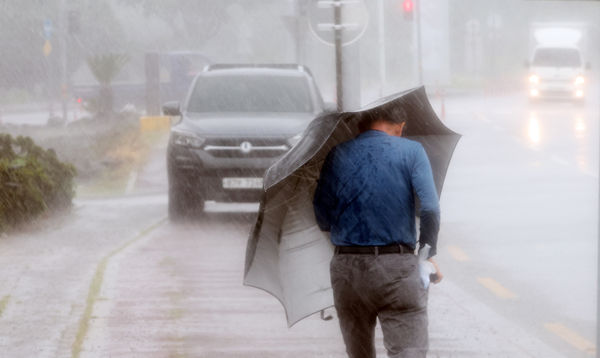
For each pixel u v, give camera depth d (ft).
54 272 67.31
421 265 33.55
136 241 83.05
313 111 100.63
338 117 33.60
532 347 47.91
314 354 46.39
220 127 93.91
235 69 108.06
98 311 55.06
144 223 96.53
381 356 45.60
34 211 90.22
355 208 33.78
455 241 81.97
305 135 34.22
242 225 95.35
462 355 46.19
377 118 34.63
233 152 93.04
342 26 88.79
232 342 48.37
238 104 101.50
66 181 101.24
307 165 34.78
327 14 88.94
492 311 56.13
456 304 58.08
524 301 59.00
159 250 78.59
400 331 33.78
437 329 51.72
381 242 33.71
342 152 34.17
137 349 46.60
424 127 35.53
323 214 34.65
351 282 33.96
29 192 89.56
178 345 47.73
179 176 94.12
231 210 108.99
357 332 35.24
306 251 36.42
